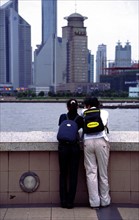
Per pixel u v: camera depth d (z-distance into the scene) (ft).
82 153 19.99
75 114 19.52
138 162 20.02
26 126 230.48
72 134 18.51
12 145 19.44
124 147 19.67
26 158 19.79
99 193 19.74
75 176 19.04
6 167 19.71
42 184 19.92
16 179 19.76
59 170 19.76
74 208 19.35
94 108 19.08
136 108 486.79
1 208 19.20
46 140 19.75
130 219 17.80
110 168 20.03
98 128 18.44
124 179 20.06
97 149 18.62
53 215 18.28
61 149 18.74
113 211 18.88
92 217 18.04
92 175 19.02
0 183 19.74
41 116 323.37
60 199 19.54
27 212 18.66
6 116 323.78
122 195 20.08
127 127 223.30
